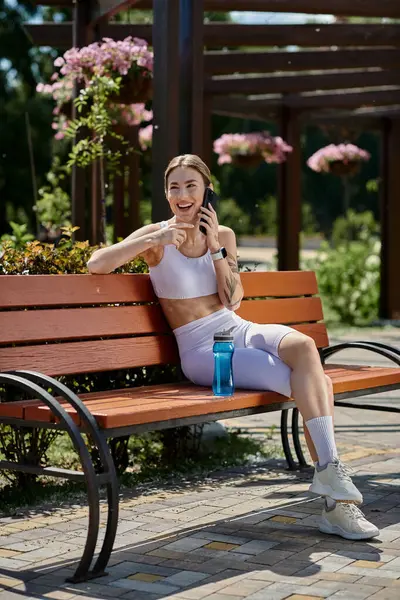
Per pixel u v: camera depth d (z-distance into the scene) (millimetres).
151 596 3268
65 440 6035
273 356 4387
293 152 14336
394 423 6984
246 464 5566
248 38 10680
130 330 4680
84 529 4137
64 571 3547
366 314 15430
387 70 12227
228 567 3594
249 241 40656
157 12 6461
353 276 15406
